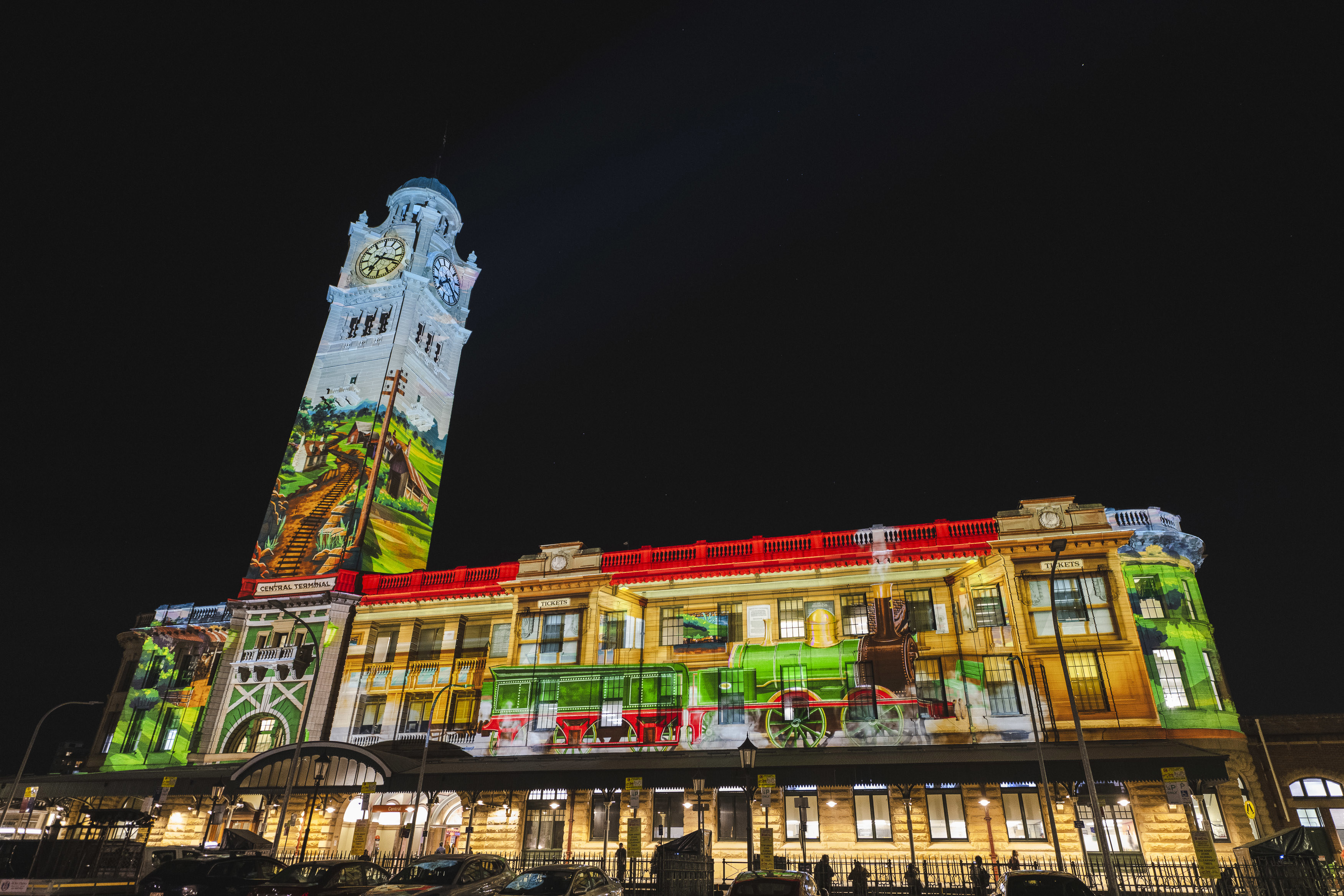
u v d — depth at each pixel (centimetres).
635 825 3588
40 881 2567
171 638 5822
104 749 5759
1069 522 4025
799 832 3784
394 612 5172
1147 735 3559
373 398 6253
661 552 4731
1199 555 4206
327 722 4981
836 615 4203
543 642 4641
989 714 3772
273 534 5906
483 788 3931
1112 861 2617
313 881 2150
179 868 2361
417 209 7281
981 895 2930
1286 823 3756
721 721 4141
